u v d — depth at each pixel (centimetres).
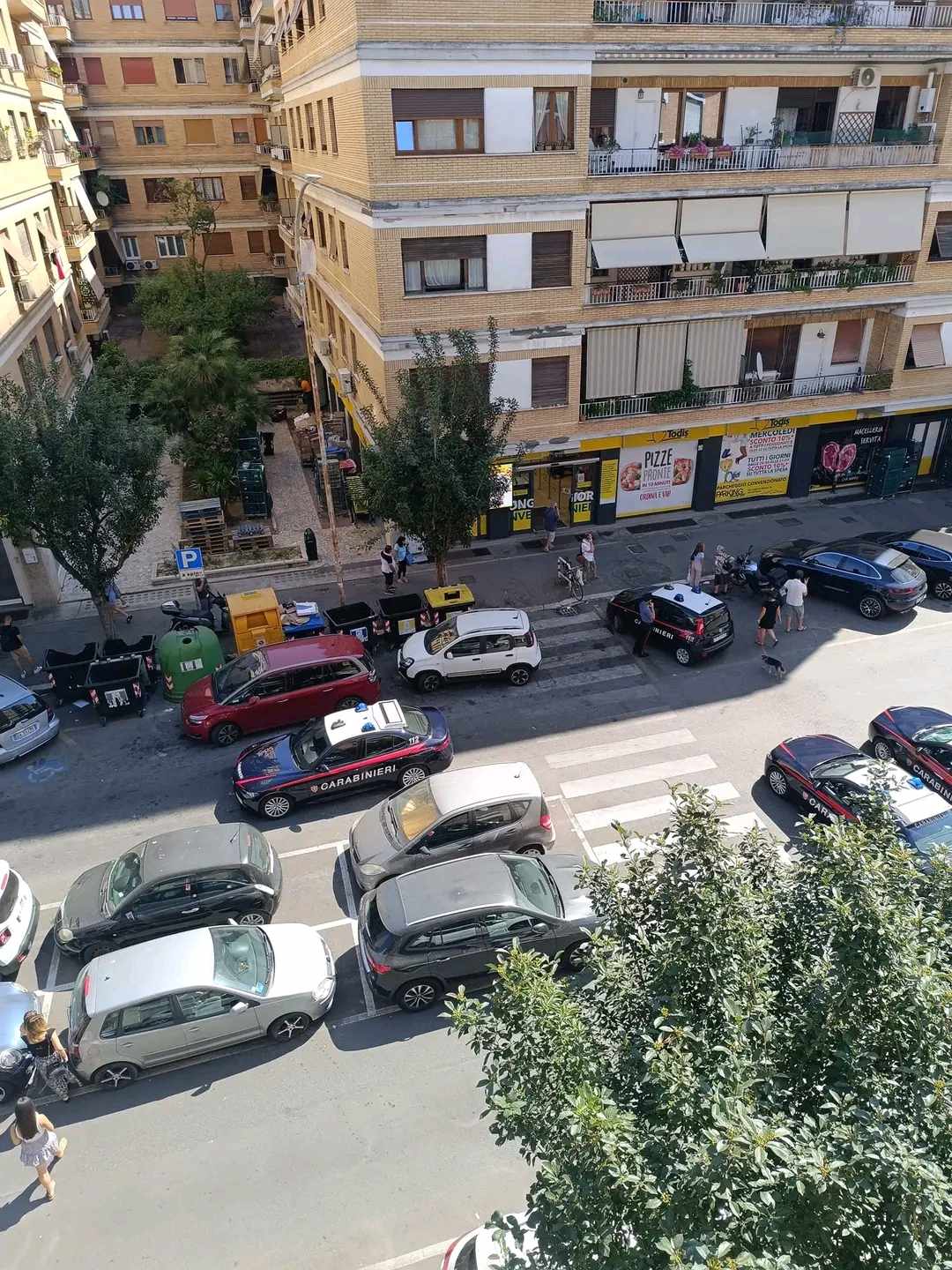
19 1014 1170
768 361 2773
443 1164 1020
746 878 747
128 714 1916
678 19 2269
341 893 1425
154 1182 1012
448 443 1986
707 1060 612
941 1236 536
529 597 2364
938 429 3034
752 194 2436
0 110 2603
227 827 1384
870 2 2383
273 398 3872
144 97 4566
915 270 2659
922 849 1292
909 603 2147
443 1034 1188
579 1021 661
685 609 1986
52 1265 935
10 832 1587
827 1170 511
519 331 2375
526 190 2233
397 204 2150
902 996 622
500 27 2050
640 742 1761
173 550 2694
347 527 2809
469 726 1833
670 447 2741
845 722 1802
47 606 2383
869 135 2570
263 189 4884
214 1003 1129
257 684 1788
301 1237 951
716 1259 469
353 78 2122
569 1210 543
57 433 1866
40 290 2756
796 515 2823
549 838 1427
